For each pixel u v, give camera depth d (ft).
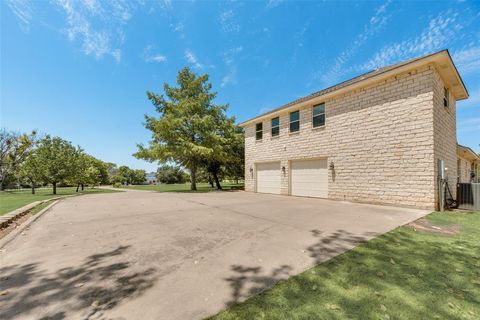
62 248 11.97
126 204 30.25
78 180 75.56
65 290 7.46
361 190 31.42
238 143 70.03
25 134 84.28
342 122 34.14
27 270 9.14
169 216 21.08
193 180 66.85
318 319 5.80
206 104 67.46
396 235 13.89
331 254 10.66
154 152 58.49
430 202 24.76
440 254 10.49
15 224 17.80
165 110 64.64
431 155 24.93
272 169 48.62
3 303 6.67
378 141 29.71
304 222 18.01
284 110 44.01
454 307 6.31
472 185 25.85
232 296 7.05
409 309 6.22
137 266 9.50
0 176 83.97
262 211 23.67
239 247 11.89
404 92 27.43
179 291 7.39
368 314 6.00
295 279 8.13
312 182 39.34
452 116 34.06
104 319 5.90
